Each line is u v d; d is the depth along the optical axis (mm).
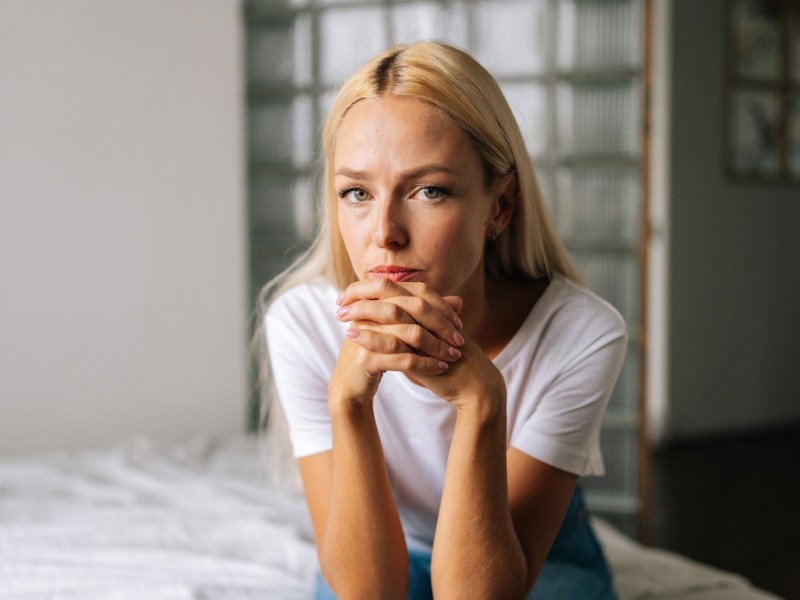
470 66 855
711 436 4227
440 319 813
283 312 1090
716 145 4125
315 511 1048
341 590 915
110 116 2920
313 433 1071
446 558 866
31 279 2850
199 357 3090
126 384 2994
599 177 2516
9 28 2775
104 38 2896
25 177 2822
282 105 2867
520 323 1043
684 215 4066
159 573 1350
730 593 1414
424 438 1037
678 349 4109
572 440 1010
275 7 2834
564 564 1130
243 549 1475
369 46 2730
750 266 4301
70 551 1458
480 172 854
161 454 2117
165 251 3020
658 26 3709
